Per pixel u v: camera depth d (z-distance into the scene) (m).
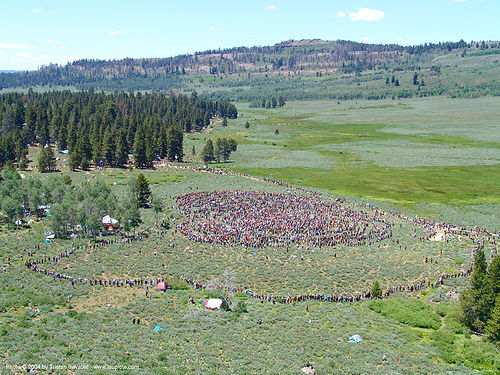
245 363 49.97
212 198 137.50
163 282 74.31
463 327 64.38
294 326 61.72
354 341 58.22
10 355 46.56
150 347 52.16
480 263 66.12
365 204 140.25
